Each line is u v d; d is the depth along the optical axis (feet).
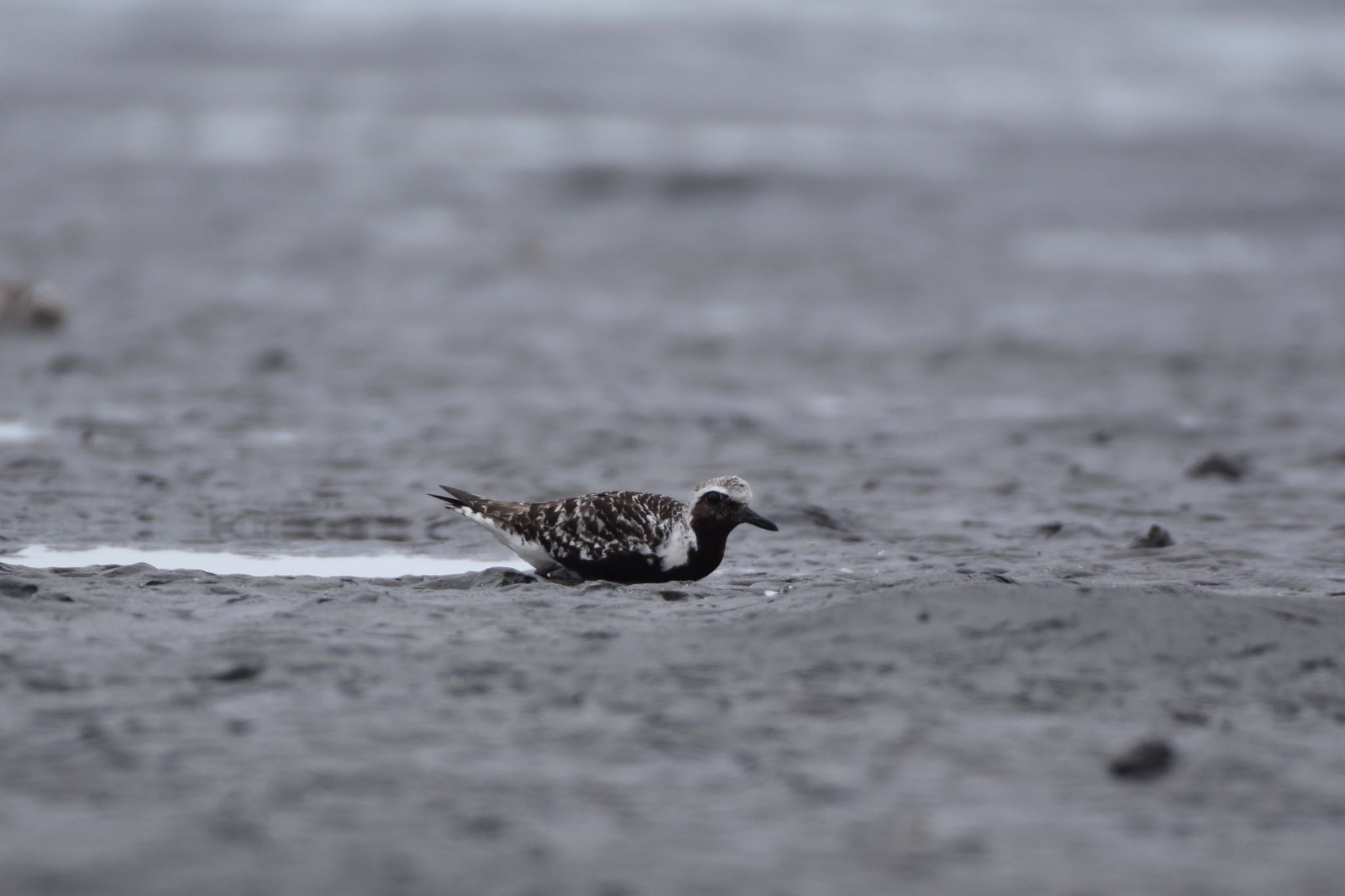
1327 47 376.68
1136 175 183.21
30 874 17.67
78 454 53.52
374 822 19.49
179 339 83.05
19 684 24.75
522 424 61.87
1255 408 69.41
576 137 213.05
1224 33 398.83
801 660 26.55
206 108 244.01
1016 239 142.31
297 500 47.44
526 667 26.27
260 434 58.59
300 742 22.33
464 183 174.09
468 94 264.72
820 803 20.43
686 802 20.39
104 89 264.31
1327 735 23.27
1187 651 26.78
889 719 23.71
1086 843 19.19
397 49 338.95
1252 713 24.22
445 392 69.51
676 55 334.03
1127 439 61.57
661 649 27.43
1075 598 28.81
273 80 283.38
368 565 39.73
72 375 71.51
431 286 112.16
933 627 27.84
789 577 37.73
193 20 405.80
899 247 136.67
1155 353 85.20
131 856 18.24
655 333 91.40
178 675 25.45
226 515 45.32
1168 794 20.86
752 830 19.49
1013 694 24.85
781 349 85.97
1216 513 47.50
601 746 22.43
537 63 315.99
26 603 30.50
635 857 18.61
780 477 52.95
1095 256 133.08
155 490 48.26
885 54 344.69
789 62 324.60
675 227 147.95
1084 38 386.93
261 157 193.98
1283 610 29.01
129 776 20.84
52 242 127.44
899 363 81.76
